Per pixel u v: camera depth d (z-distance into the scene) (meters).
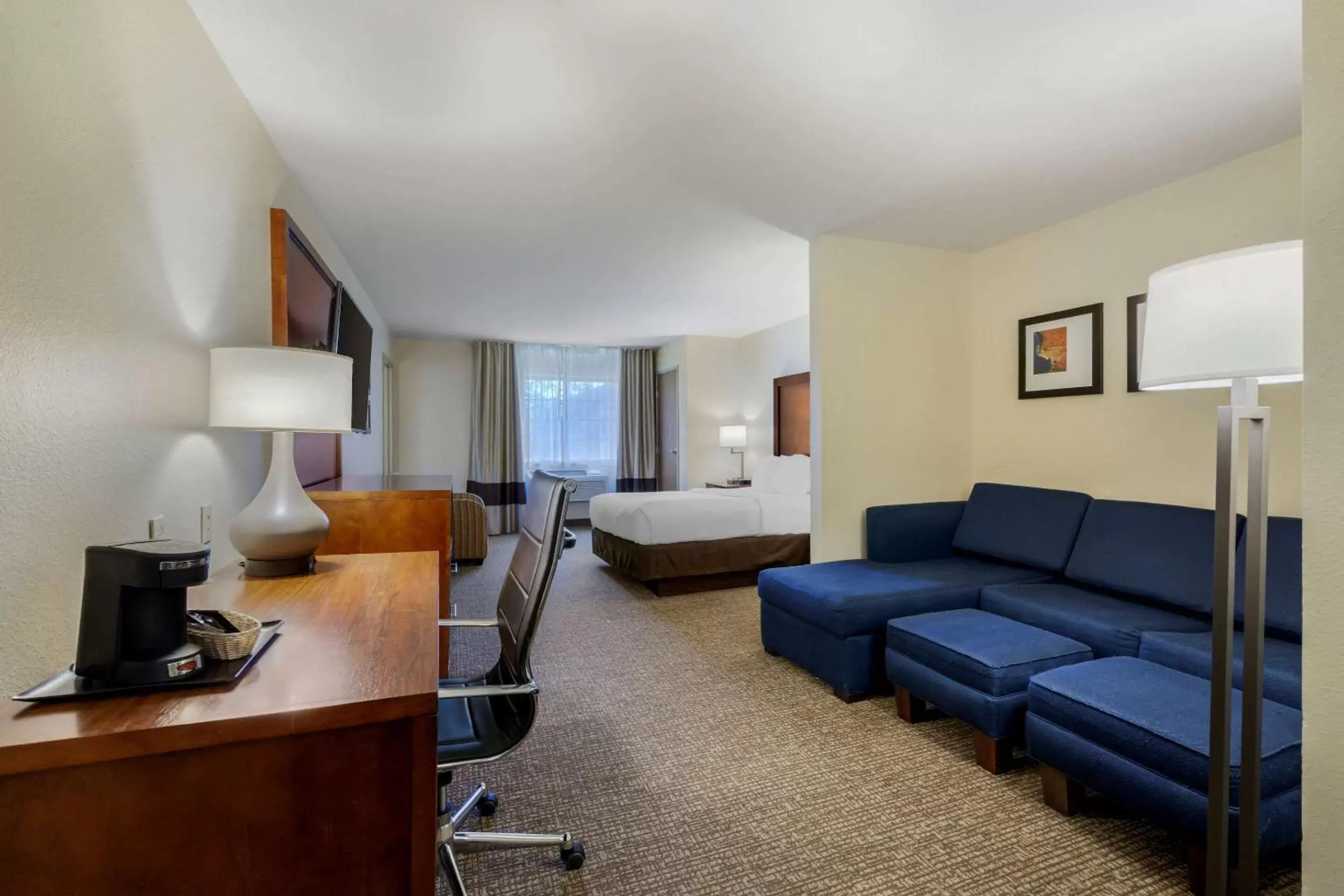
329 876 0.80
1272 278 1.23
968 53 1.82
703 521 4.43
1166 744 1.48
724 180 2.72
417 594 1.37
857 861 1.56
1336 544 0.74
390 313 5.65
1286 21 1.68
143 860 0.74
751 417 6.90
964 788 1.90
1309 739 0.77
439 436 7.34
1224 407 1.30
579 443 7.79
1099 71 1.91
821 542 3.44
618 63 1.86
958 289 3.75
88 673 0.84
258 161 2.15
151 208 1.38
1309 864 0.77
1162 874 1.51
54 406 1.04
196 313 1.62
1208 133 2.30
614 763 2.04
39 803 0.71
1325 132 0.75
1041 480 3.35
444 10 1.62
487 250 3.75
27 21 0.97
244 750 0.77
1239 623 2.19
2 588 0.92
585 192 2.85
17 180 0.95
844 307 3.47
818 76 1.94
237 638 0.92
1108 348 3.00
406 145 2.38
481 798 1.73
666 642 3.32
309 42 1.74
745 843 1.64
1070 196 2.88
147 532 1.36
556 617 3.79
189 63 1.58
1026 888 1.47
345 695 0.82
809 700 2.56
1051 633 2.26
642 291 4.83
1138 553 2.51
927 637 2.23
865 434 3.53
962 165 2.57
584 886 1.48
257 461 2.16
